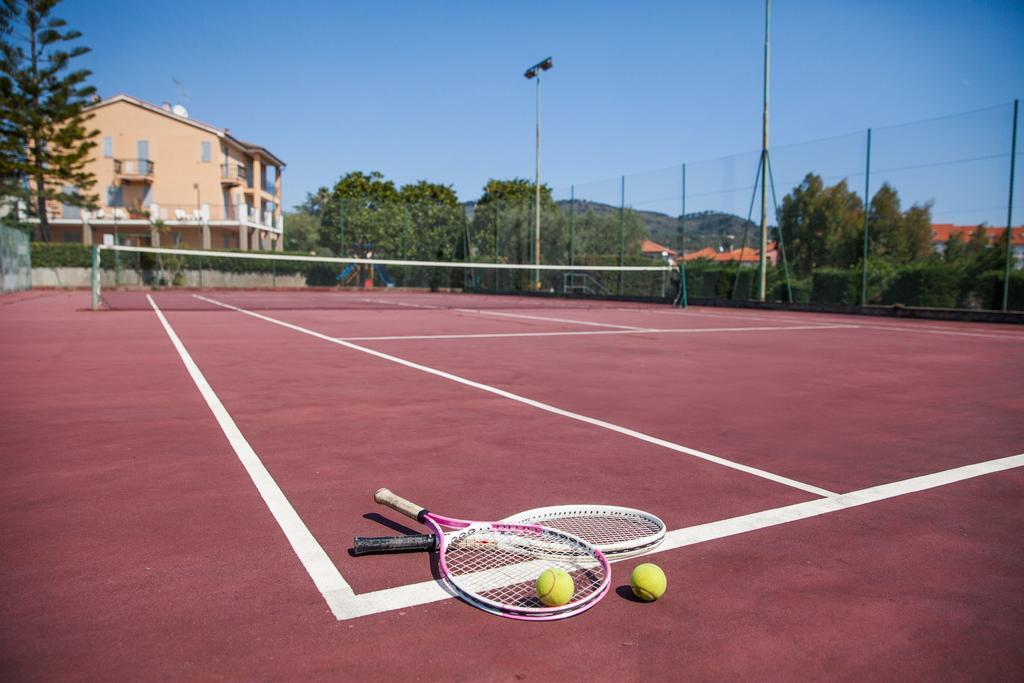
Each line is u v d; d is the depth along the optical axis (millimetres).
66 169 40812
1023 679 2355
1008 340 14672
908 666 2420
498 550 3252
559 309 26391
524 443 5414
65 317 18406
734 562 3256
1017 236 18953
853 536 3596
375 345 12336
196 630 2580
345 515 3797
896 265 22250
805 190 24781
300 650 2453
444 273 44062
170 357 10320
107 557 3213
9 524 3600
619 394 7664
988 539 3586
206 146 50594
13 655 2398
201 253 25828
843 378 9023
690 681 2303
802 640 2576
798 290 25594
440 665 2373
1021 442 5660
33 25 38719
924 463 5004
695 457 5078
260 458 4891
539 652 2465
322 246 44125
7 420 6016
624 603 2850
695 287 30516
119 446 5176
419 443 5367
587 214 34719
